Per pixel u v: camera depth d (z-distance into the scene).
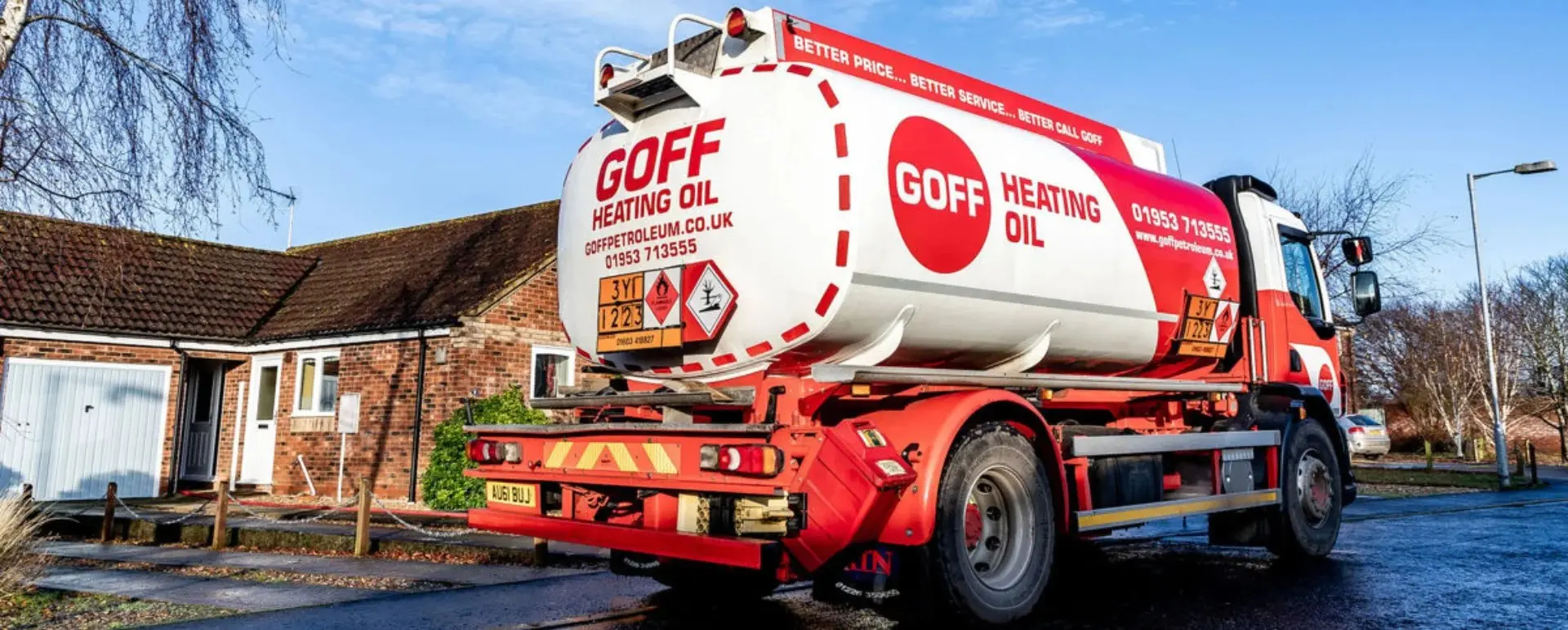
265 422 17.75
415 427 15.23
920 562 5.45
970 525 5.82
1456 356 42.25
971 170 5.95
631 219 6.15
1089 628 5.93
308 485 16.64
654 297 5.94
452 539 10.06
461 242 18.81
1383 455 38.19
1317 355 9.11
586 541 5.92
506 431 6.48
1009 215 6.11
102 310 16.59
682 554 5.41
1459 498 16.78
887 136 5.55
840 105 5.44
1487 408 43.22
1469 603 6.72
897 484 5.19
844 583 5.69
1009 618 5.74
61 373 16.11
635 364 6.21
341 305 17.88
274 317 18.59
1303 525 8.40
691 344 5.81
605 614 6.43
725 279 5.62
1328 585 7.43
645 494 5.73
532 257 16.31
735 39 5.98
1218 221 8.11
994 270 5.96
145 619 6.25
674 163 5.96
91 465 16.28
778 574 5.57
